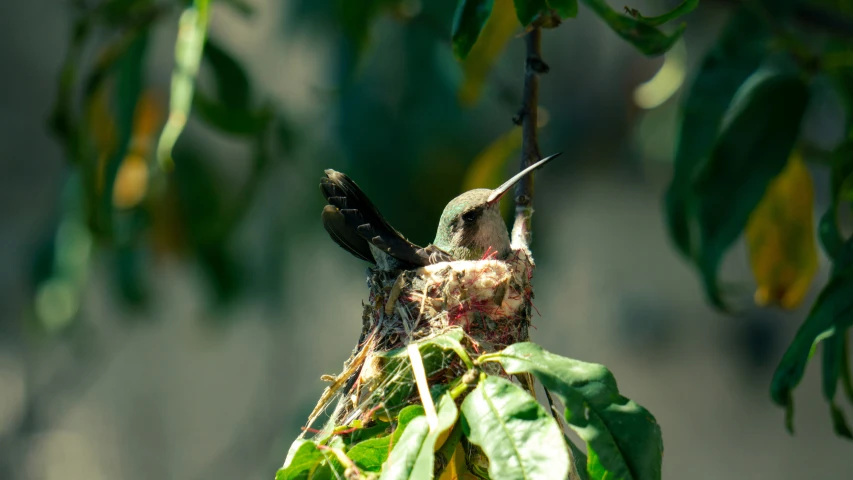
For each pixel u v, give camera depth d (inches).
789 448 909.2
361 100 399.2
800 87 239.0
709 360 961.5
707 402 944.9
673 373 960.9
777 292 267.3
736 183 237.3
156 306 838.5
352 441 173.9
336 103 408.8
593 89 809.5
